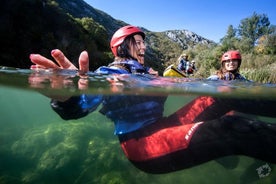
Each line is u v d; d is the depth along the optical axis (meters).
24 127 6.22
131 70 2.95
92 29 43.62
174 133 2.24
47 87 2.55
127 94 2.43
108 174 3.41
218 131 2.15
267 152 1.96
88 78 3.18
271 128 2.13
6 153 4.23
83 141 4.39
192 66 12.47
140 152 2.26
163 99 2.84
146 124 2.34
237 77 5.27
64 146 4.20
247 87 3.66
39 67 2.29
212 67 27.78
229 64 5.17
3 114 6.32
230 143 2.08
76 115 2.35
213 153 2.13
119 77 3.11
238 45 31.34
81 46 33.69
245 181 3.15
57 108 2.24
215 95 2.98
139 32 2.95
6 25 24.38
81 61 2.30
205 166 3.73
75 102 2.29
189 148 2.14
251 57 22.58
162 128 2.37
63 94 2.26
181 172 3.49
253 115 3.37
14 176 3.42
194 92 3.08
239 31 50.56
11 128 6.17
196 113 2.79
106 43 45.00
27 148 4.27
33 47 26.78
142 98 2.46
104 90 2.44
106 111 2.53
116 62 2.98
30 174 3.46
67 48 31.89
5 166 3.70
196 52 53.25
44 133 4.81
